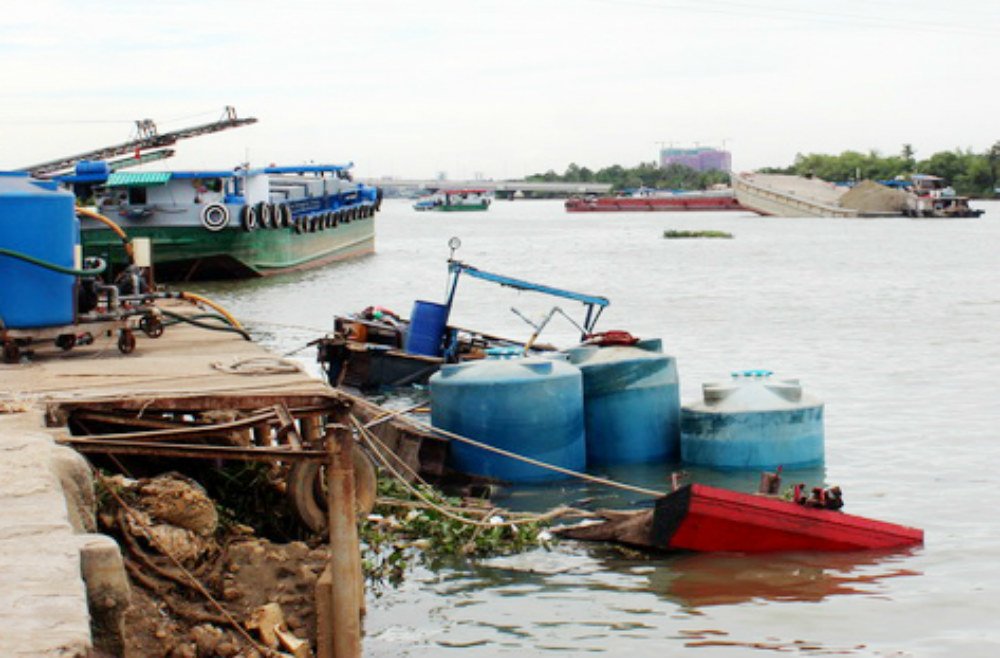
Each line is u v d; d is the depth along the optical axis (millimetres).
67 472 7551
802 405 16094
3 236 12289
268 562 9070
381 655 9477
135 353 13250
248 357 12531
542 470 15344
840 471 15930
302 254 57312
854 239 92000
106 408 9633
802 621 10273
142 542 8547
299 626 8664
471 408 15203
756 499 12047
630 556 12078
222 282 50844
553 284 51000
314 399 9828
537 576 11469
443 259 69750
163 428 9859
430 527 12570
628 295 44812
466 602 10750
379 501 12969
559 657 9469
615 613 10469
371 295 45562
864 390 22531
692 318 36375
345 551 8703
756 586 11180
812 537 12180
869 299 41938
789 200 155750
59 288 12562
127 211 45844
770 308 39000
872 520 12438
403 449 14672
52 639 4516
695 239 95875
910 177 185875
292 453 8805
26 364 12266
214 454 8836
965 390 22359
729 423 15938
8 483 6895
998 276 52656
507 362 15688
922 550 12320
